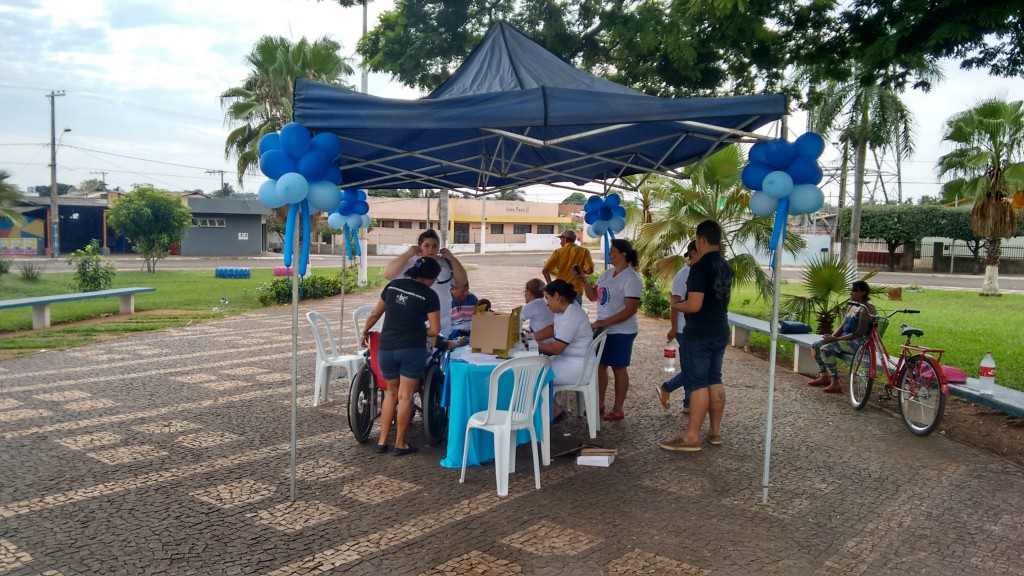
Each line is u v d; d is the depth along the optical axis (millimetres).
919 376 6512
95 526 4238
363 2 10414
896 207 39625
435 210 60562
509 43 6059
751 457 5793
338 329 12969
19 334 11992
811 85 9945
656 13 10062
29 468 5250
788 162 4668
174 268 34500
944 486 5141
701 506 4711
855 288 7789
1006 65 7406
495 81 5559
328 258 45938
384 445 5750
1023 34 6953
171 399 7438
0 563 3740
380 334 5621
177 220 30672
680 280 6508
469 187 8852
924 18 6633
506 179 8672
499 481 4840
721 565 3859
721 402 6020
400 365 5551
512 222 65125
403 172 7449
